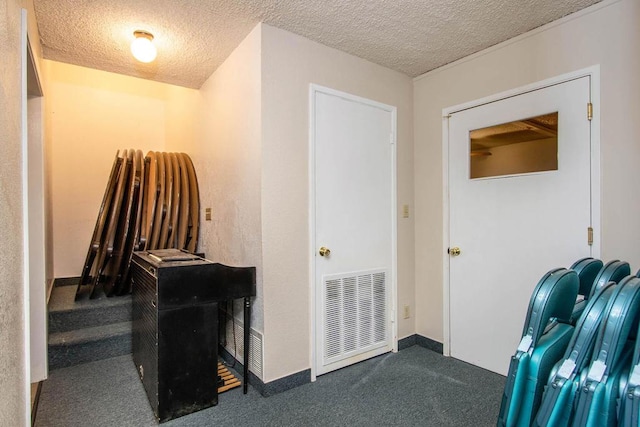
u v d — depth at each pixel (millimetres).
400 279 3072
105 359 2875
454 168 2867
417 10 2154
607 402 937
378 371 2627
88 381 2482
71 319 3027
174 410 2033
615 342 958
